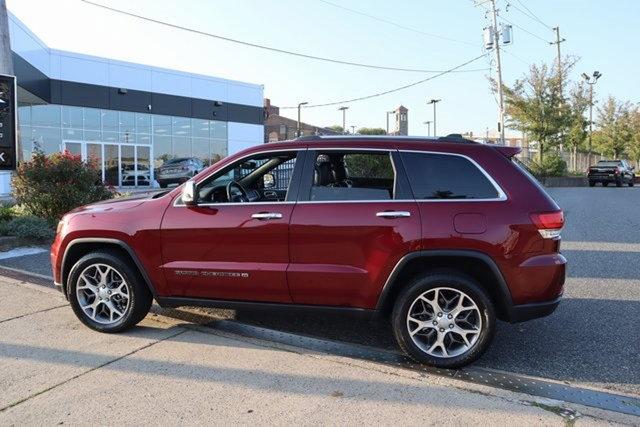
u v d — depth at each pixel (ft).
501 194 14.65
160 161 98.48
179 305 16.74
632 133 180.45
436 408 12.29
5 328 17.43
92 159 38.42
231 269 15.84
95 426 11.48
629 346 16.83
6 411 12.06
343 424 11.59
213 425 11.55
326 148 15.87
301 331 18.02
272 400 12.65
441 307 14.85
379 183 16.43
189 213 16.29
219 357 15.20
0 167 34.94
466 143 15.35
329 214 15.16
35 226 32.04
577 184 124.16
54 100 82.38
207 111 106.22
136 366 14.53
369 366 14.65
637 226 43.06
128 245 16.61
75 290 17.29
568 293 22.71
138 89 94.17
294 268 15.34
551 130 117.39
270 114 237.86
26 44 69.92
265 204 15.80
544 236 14.44
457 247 14.39
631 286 23.85
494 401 12.64
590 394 13.53
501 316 15.03
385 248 14.70
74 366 14.51
